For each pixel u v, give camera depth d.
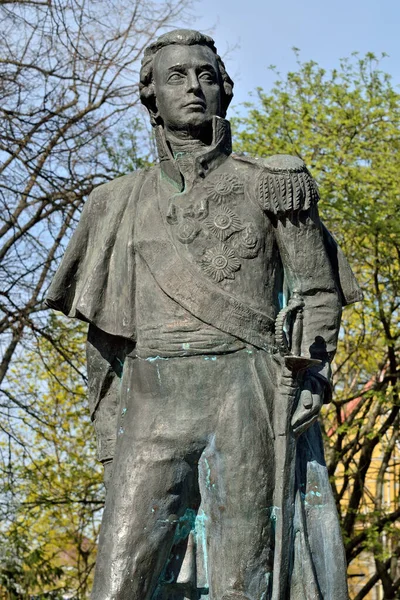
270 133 16.52
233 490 3.76
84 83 13.38
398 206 15.68
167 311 3.85
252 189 3.96
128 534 3.72
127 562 3.70
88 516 16.11
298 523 3.80
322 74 17.05
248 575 3.74
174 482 3.78
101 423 4.05
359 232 15.39
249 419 3.78
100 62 13.31
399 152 16.53
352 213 15.22
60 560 18.28
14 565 13.41
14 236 12.88
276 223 3.96
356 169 15.77
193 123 4.01
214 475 3.78
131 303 3.93
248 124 16.83
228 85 4.23
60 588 14.02
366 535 15.33
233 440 3.76
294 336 3.85
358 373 17.45
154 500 3.75
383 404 16.30
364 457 16.23
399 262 15.79
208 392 3.79
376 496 16.66
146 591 3.72
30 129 12.92
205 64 4.08
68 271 4.09
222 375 3.80
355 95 16.73
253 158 4.03
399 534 15.41
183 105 4.02
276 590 3.71
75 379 14.77
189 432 3.78
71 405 15.74
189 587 3.79
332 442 15.98
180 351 3.81
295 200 3.91
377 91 17.03
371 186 15.84
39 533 15.44
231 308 3.82
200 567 3.81
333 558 3.85
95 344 4.04
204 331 3.81
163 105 4.07
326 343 3.97
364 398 16.08
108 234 4.02
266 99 16.92
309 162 16.25
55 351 14.37
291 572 3.78
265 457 3.78
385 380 15.85
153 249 3.92
